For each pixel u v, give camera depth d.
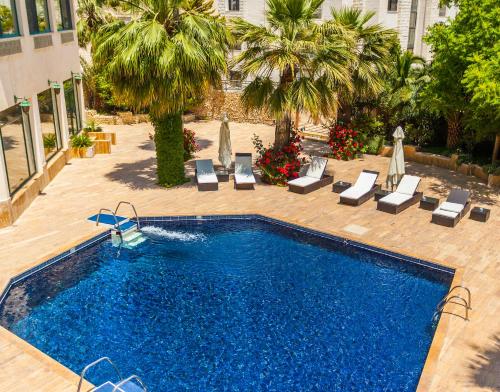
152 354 8.86
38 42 17.39
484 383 7.82
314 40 16.12
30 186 15.80
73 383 7.76
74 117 23.53
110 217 14.66
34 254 12.26
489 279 11.25
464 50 16.02
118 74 14.87
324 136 26.38
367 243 13.14
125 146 24.30
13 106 15.08
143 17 15.46
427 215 15.29
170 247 13.29
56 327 9.66
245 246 13.42
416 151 22.25
